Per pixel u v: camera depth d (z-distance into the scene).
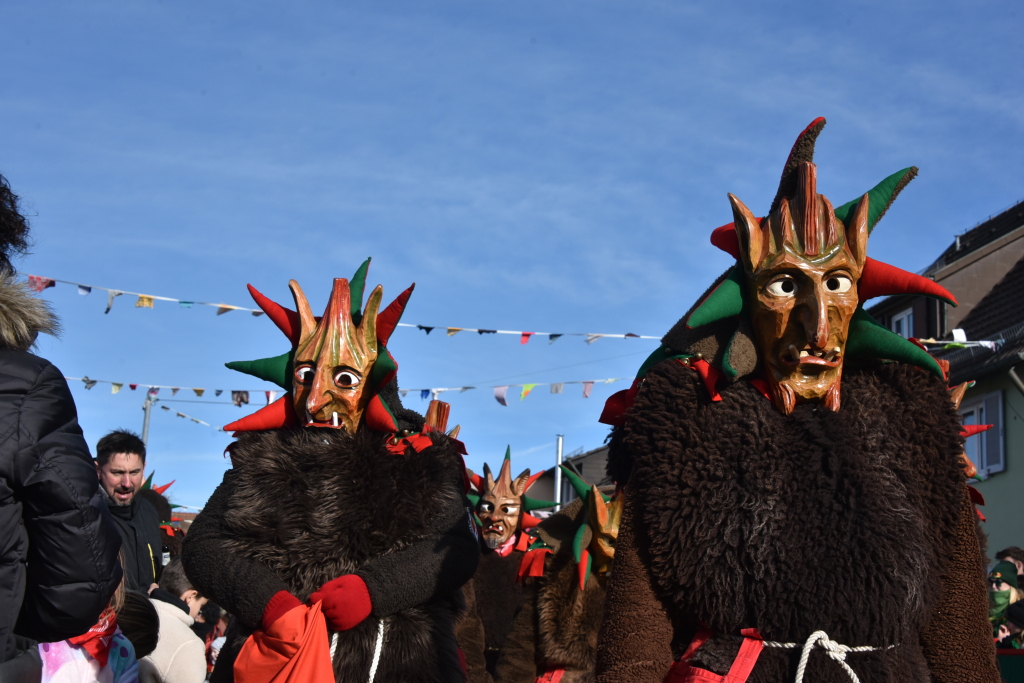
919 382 2.37
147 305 8.91
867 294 2.44
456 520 3.15
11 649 2.11
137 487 5.03
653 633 2.28
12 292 2.25
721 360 2.38
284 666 2.77
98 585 2.19
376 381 3.22
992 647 2.34
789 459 2.27
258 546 2.99
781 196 2.54
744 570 2.23
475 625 5.06
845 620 2.19
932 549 2.30
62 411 2.23
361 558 3.00
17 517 2.12
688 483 2.27
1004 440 14.17
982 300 16.70
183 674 4.11
